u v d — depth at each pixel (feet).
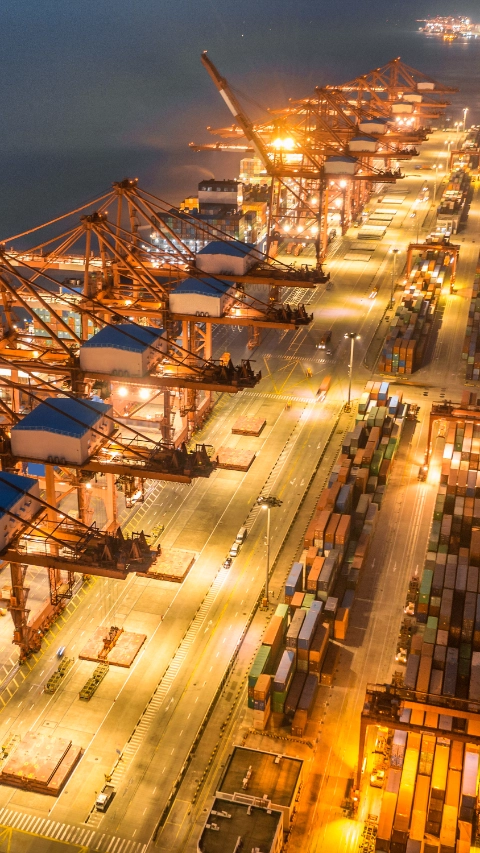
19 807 257.75
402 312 585.22
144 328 392.88
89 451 312.29
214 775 267.18
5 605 343.46
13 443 308.19
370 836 244.22
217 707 291.99
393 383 524.52
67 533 298.97
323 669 299.58
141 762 272.51
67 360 388.37
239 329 611.47
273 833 226.17
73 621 333.01
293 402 501.56
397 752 251.60
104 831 250.16
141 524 389.80
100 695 297.94
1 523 278.05
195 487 417.49
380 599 339.16
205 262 453.58
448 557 338.75
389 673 303.07
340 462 401.90
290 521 390.63
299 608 311.88
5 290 398.21
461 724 258.57
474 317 593.42
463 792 237.25
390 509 396.37
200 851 221.05
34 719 289.12
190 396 454.81
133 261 471.62
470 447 396.16
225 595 344.69
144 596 344.90
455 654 288.30
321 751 272.92
